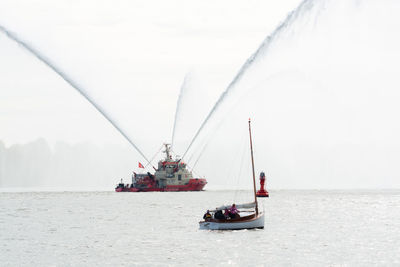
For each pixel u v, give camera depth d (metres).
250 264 111.50
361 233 158.00
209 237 148.75
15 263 113.69
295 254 122.19
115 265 110.88
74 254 123.62
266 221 194.75
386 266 109.25
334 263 112.31
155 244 137.12
